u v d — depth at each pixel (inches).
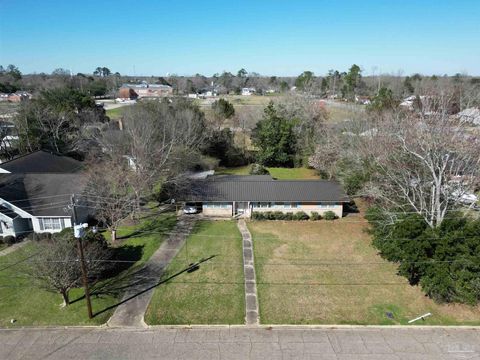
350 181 1483.8
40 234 1236.5
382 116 1744.6
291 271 1075.9
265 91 6811.0
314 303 925.8
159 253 1175.6
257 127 2447.1
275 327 838.5
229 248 1215.6
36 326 829.8
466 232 893.2
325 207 1491.1
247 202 1481.3
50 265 863.1
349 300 938.1
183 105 2308.1
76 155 2180.1
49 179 1406.3
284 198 1464.1
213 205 1493.6
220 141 2309.3
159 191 1627.7
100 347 770.2
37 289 964.6
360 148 1525.6
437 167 1068.5
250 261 1131.9
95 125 2324.1
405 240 942.4
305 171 2186.3
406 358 745.6
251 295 957.2
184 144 1935.3
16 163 1561.3
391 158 1289.4
